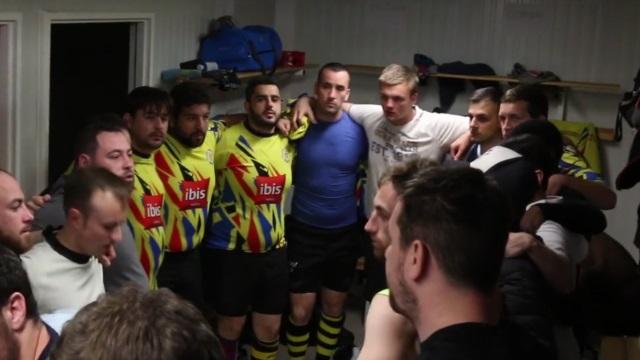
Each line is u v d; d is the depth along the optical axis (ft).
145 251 10.14
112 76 13.94
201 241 11.76
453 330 3.68
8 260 4.65
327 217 12.73
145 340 3.04
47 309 6.75
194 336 3.14
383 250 4.85
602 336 8.34
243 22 17.99
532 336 4.27
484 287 3.75
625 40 17.63
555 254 5.51
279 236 12.21
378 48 19.89
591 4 17.81
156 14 14.21
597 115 18.29
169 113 10.23
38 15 11.30
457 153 10.98
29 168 11.47
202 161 11.12
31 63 11.30
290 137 12.26
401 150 11.90
